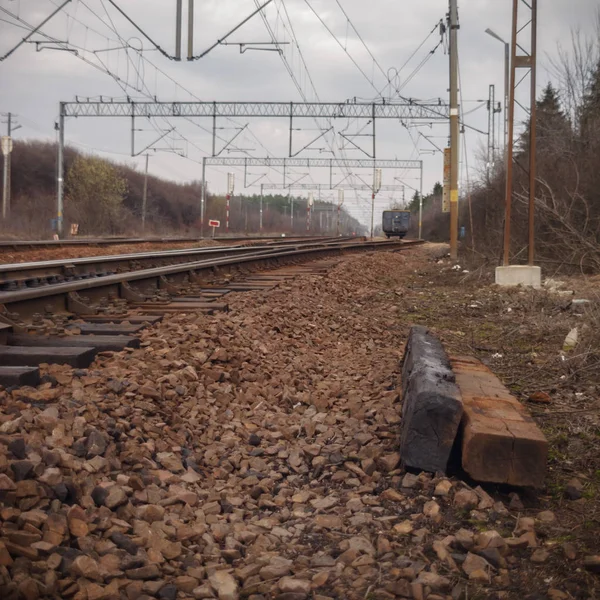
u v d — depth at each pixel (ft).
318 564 10.18
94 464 11.50
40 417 12.32
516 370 23.41
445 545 10.67
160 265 57.26
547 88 85.81
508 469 12.48
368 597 9.36
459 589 9.55
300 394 19.49
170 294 33.65
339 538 11.18
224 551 10.39
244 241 147.84
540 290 41.04
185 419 15.67
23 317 23.54
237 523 11.56
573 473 14.19
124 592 8.86
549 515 11.92
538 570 10.16
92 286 28.04
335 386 20.85
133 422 14.11
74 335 21.52
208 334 22.03
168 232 219.20
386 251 96.73
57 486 10.20
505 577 9.95
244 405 17.93
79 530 9.61
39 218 169.99
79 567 8.75
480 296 42.29
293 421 17.30
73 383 15.56
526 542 10.79
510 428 12.80
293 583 9.43
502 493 12.82
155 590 8.98
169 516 11.10
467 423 13.23
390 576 9.85
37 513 9.49
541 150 69.97
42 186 213.25
